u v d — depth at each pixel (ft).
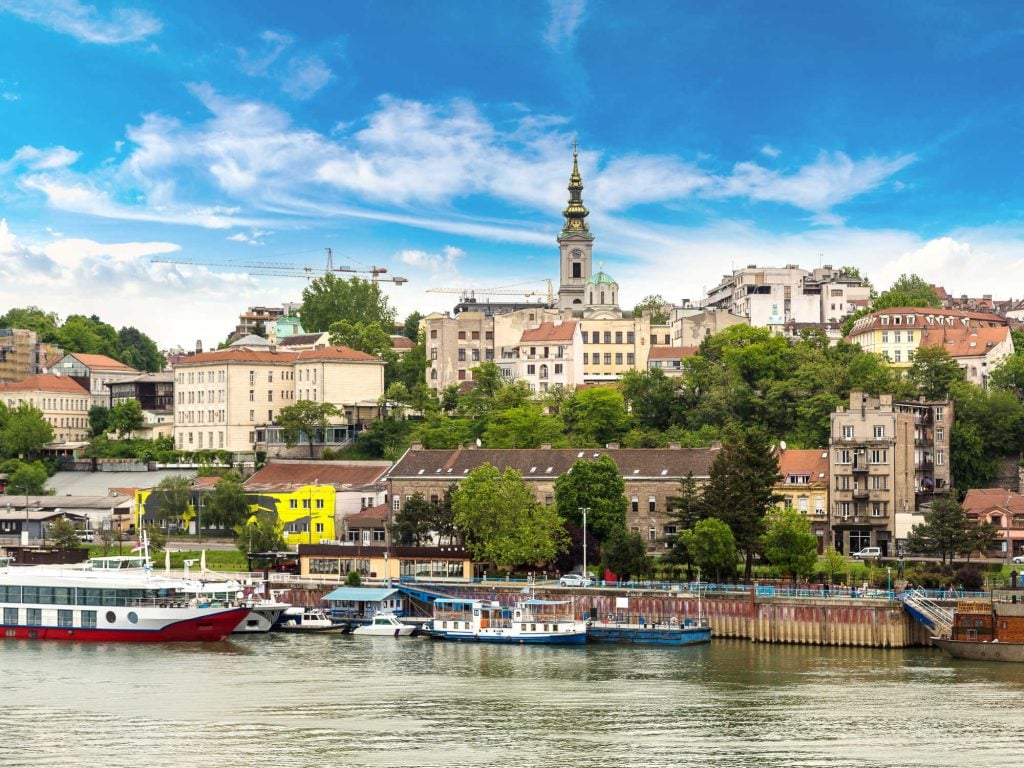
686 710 484.74
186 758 424.05
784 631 633.61
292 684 532.73
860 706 489.67
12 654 607.78
